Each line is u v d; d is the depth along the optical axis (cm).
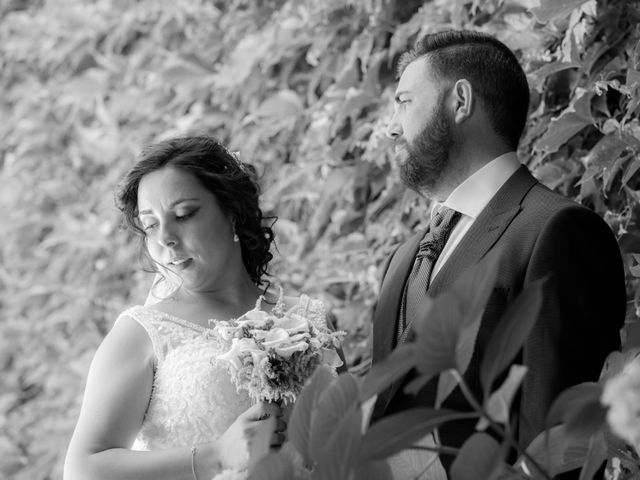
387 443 116
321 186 318
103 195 434
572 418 119
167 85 392
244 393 202
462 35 206
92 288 429
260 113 336
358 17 312
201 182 217
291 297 238
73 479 195
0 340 477
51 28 476
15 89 499
